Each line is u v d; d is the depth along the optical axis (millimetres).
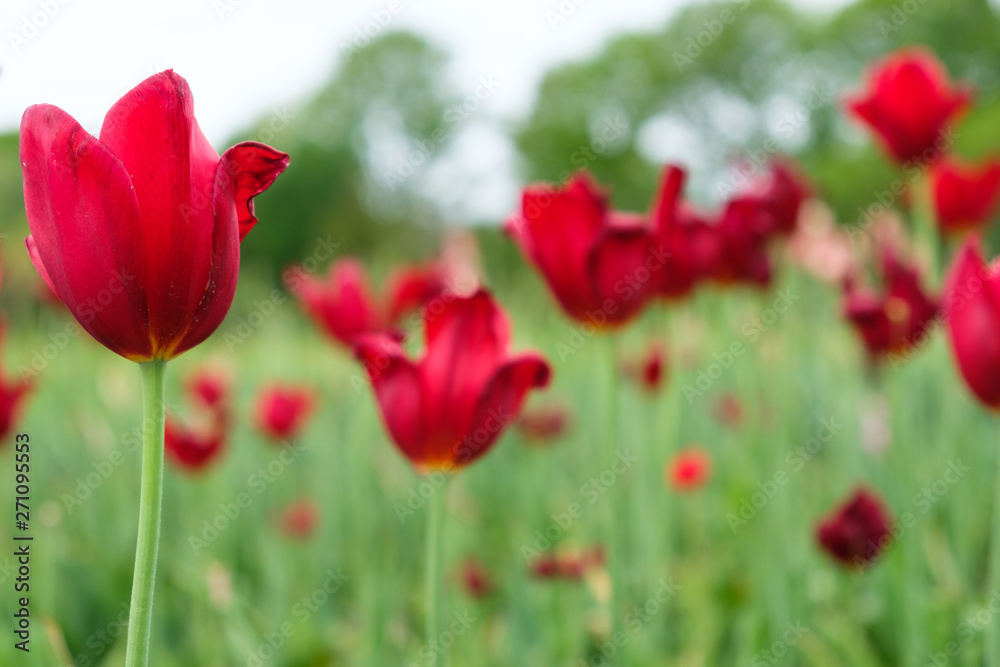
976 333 789
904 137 1479
